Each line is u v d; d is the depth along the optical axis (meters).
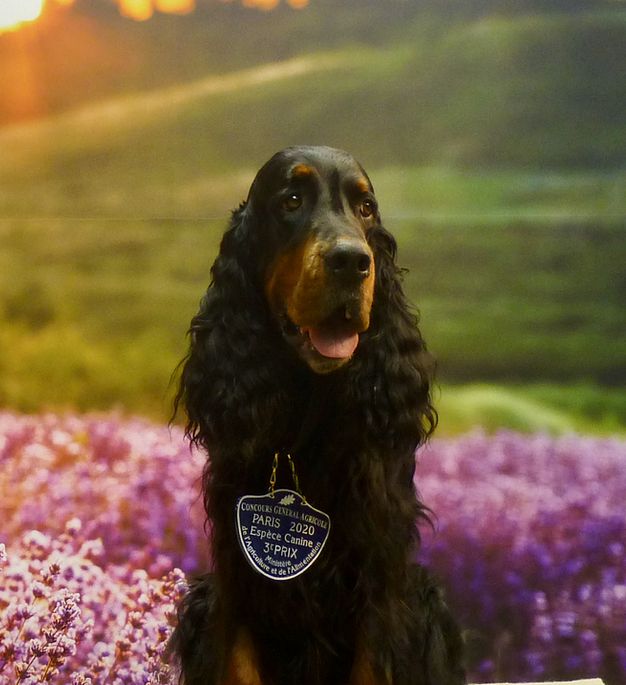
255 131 3.99
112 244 3.93
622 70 4.02
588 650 3.47
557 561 3.54
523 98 4.03
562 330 3.99
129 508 3.43
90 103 3.93
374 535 2.17
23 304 3.88
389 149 4.02
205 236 3.97
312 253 2.06
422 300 3.99
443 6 4.02
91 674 2.80
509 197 4.02
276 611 2.19
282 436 2.23
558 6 4.02
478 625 3.49
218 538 2.23
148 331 3.92
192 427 2.41
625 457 3.84
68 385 3.87
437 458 3.86
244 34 3.98
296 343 2.17
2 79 3.88
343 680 2.28
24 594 2.84
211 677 2.26
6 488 3.45
